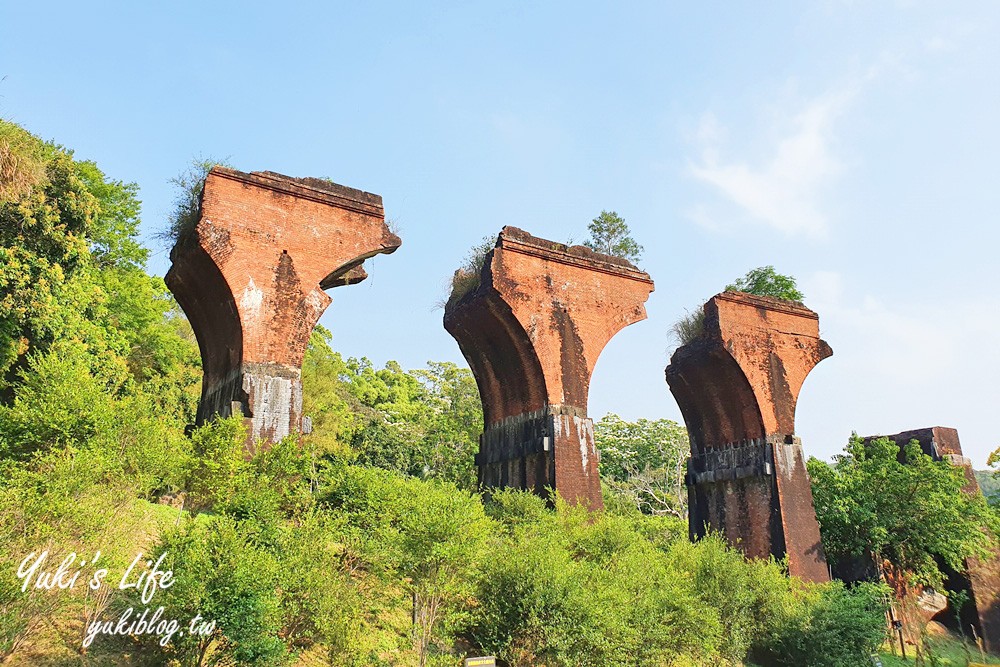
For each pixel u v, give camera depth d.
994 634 21.98
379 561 9.55
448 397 40.47
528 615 9.80
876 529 20.14
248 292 13.77
